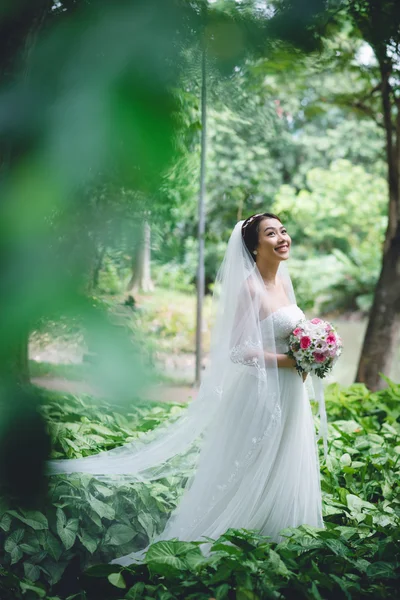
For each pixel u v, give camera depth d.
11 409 0.72
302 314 3.72
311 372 3.66
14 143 0.69
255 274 3.59
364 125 15.05
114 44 0.72
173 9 0.77
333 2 0.91
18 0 0.70
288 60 1.01
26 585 3.02
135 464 3.85
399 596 2.92
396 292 7.16
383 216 15.54
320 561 3.16
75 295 0.68
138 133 0.71
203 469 3.57
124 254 0.77
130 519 3.68
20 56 0.71
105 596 3.22
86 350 0.68
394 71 6.03
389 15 2.07
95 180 0.72
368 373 7.22
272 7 0.90
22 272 0.67
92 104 0.70
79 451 4.02
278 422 3.42
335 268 15.29
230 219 9.27
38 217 0.68
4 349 0.69
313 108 8.74
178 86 0.77
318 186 14.99
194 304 12.04
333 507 3.97
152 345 0.70
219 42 0.87
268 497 3.49
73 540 3.33
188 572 3.03
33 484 0.74
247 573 2.88
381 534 3.64
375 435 5.13
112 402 0.68
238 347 3.47
